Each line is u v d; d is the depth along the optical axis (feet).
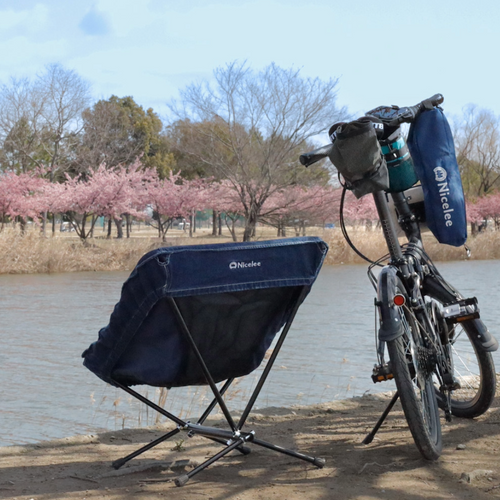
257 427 13.53
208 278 9.16
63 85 142.00
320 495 9.11
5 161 141.59
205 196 124.57
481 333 12.32
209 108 106.32
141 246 93.76
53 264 82.07
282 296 10.02
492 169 191.93
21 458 11.46
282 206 108.37
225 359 10.21
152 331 9.53
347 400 15.98
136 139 189.88
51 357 28.53
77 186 122.42
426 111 11.75
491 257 102.01
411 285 11.16
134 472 10.45
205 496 9.18
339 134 10.19
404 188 11.84
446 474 9.88
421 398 10.57
